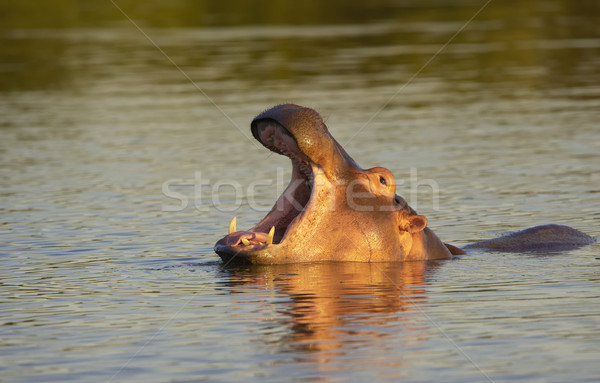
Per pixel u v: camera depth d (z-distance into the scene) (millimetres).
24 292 32469
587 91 93500
